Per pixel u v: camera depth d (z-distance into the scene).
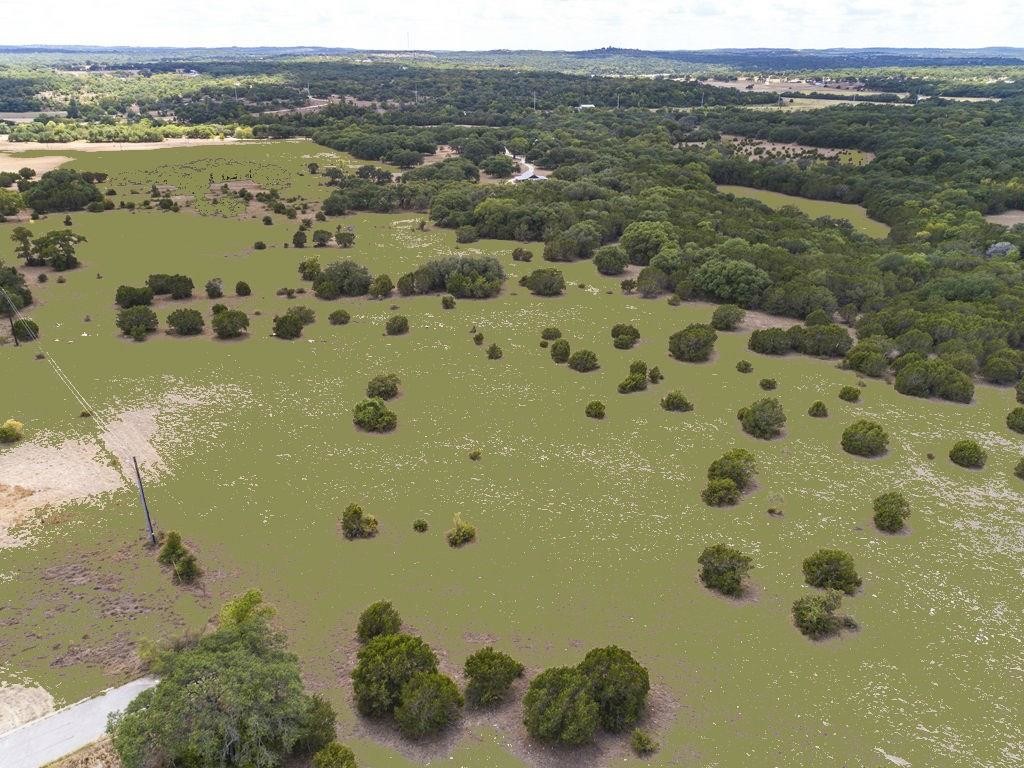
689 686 40.56
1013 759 36.66
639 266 125.31
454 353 87.25
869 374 82.81
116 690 38.72
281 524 53.94
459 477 61.09
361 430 68.19
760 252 115.19
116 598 45.88
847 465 64.38
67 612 44.53
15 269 104.25
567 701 36.16
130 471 60.03
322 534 53.03
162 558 48.72
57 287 104.56
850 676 41.66
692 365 85.62
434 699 36.34
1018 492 60.81
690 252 115.94
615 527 55.00
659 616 46.00
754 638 44.31
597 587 48.50
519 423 70.56
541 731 35.84
